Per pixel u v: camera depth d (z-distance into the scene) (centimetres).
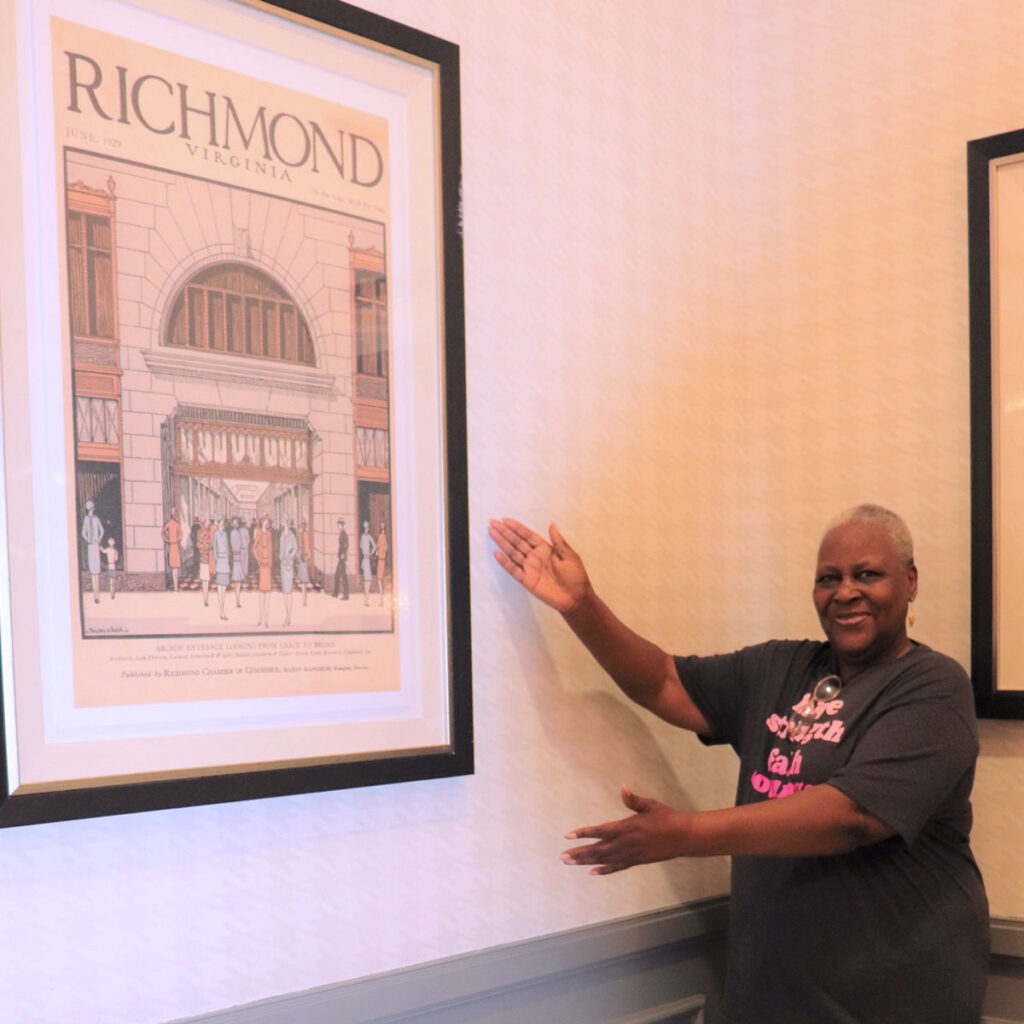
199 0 156
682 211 230
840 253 231
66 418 142
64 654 140
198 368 154
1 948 134
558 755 199
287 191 165
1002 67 215
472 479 189
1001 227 211
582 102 211
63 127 143
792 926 175
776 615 234
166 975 148
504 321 196
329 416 168
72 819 137
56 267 142
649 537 219
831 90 233
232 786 151
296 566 163
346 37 171
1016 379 209
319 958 164
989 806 208
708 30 239
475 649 187
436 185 182
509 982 184
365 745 168
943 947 170
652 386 221
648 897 212
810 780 174
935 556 218
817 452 232
